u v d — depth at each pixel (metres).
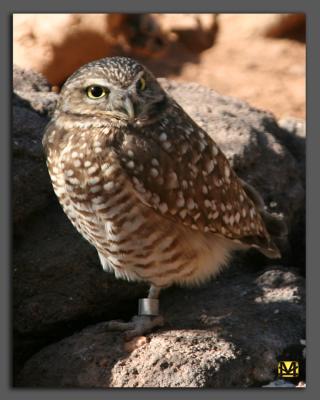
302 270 12.56
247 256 12.16
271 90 19.19
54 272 10.78
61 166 9.52
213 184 9.88
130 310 11.25
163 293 11.32
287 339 10.23
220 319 10.55
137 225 9.48
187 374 9.36
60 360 9.95
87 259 10.90
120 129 9.34
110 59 9.44
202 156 9.80
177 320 10.59
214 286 11.54
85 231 9.95
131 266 9.91
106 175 9.27
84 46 17.47
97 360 9.76
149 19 19.81
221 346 9.83
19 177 11.02
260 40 20.97
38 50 17.05
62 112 9.59
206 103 13.83
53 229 11.18
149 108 9.44
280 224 11.23
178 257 9.84
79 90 9.34
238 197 10.26
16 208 10.96
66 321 10.70
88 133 9.35
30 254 10.88
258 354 9.85
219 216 9.97
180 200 9.59
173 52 20.48
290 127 14.60
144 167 9.32
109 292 10.94
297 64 20.20
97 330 10.30
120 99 9.07
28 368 10.07
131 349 9.84
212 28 21.27
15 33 17.25
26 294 10.66
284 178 12.74
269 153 12.84
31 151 11.25
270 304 10.96
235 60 20.39
